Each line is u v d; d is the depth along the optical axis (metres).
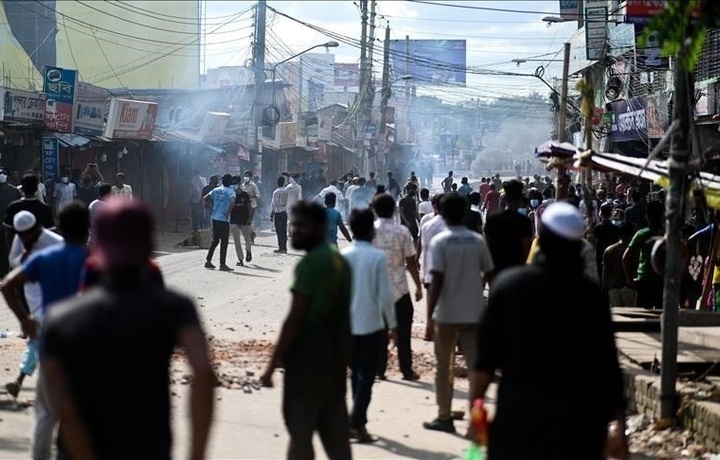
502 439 4.94
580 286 4.96
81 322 3.90
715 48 23.78
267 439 8.91
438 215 11.57
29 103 26.12
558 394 4.88
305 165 60.91
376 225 11.40
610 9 36.28
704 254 14.24
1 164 28.08
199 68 56.78
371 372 8.98
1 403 9.77
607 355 4.99
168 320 3.94
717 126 24.42
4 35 36.66
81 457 3.87
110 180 35.25
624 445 5.20
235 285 20.78
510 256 10.67
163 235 34.28
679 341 11.73
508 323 4.98
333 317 6.83
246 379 11.24
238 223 24.50
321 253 6.77
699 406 8.52
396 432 9.37
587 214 12.16
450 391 9.41
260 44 40.56
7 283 7.29
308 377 6.72
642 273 13.77
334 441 6.95
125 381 3.88
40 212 11.95
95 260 6.15
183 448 8.31
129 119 32.44
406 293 11.60
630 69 33.44
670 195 8.75
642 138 30.67
